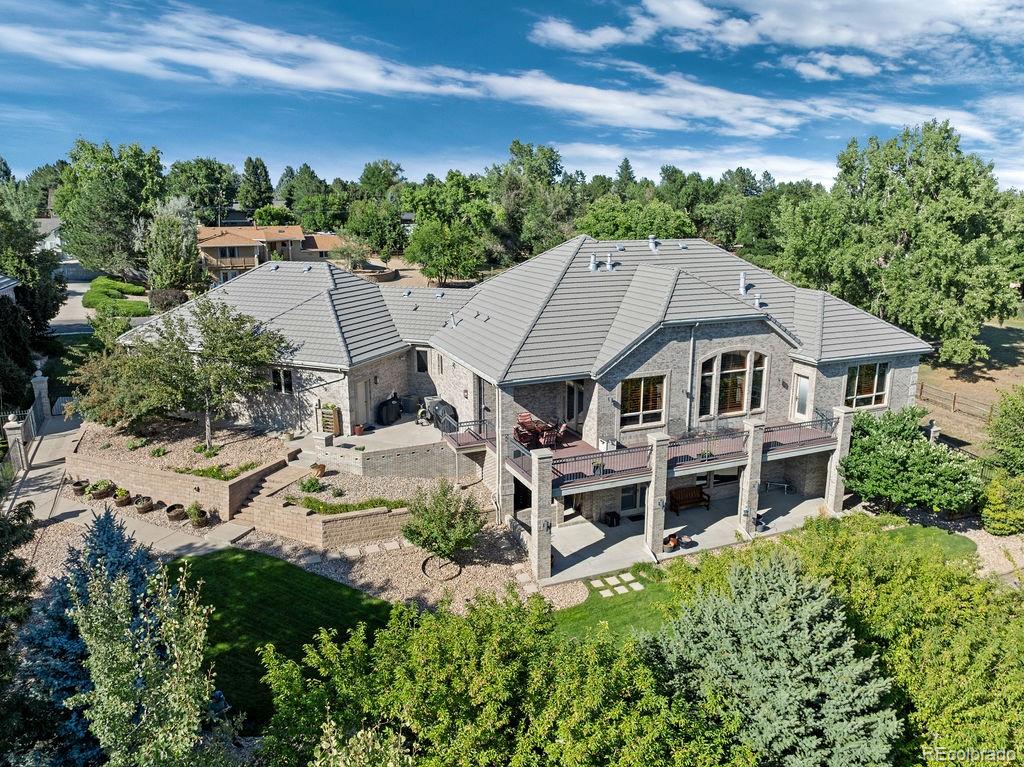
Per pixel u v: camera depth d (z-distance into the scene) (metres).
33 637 13.72
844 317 29.61
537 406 26.70
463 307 32.59
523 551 23.53
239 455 27.62
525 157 140.38
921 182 47.75
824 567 15.14
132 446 28.47
